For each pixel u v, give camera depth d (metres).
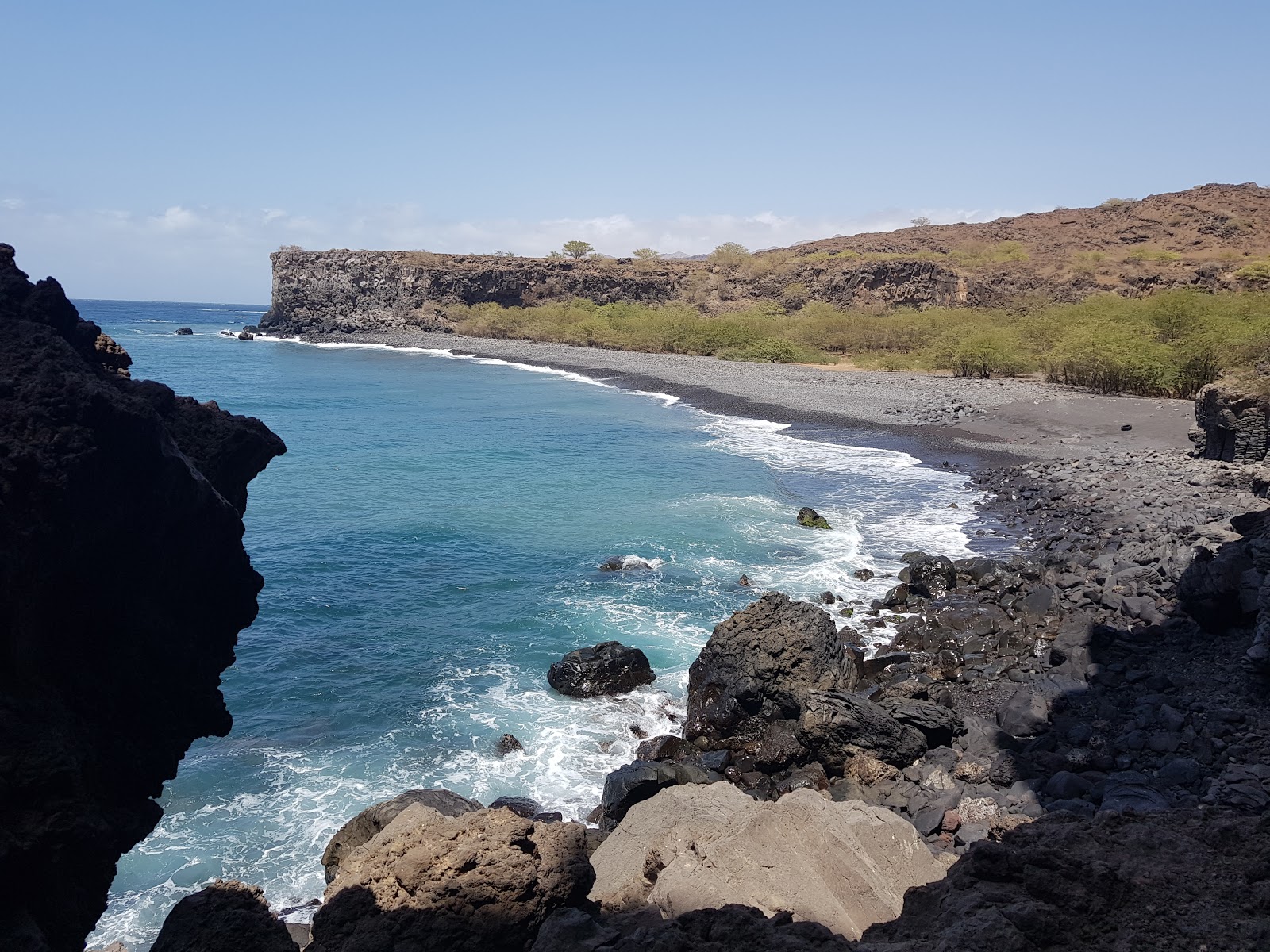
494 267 122.94
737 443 41.03
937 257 113.81
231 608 7.00
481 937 6.14
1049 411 43.31
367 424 48.47
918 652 17.06
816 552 23.89
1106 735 13.01
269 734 14.84
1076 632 16.44
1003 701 14.75
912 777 12.63
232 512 6.71
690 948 5.66
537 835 7.13
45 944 4.17
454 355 97.44
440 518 27.84
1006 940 5.27
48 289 6.21
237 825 12.36
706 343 87.00
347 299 131.50
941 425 43.03
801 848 7.66
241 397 60.50
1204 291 82.62
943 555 23.02
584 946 5.86
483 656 17.81
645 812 9.59
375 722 15.22
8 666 4.78
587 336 99.88
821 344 84.75
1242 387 30.00
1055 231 133.00
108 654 5.56
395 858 6.57
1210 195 127.38
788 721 14.23
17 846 4.23
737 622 15.22
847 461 36.44
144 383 6.74
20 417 4.97
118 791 5.46
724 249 127.94
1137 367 47.84
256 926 5.84
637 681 16.50
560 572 22.62
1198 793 11.03
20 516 4.80
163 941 5.75
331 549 24.58
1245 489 26.47
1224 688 13.73
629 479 33.66
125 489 5.64
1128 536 22.86
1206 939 5.44
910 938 6.24
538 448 40.53
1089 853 6.57
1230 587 15.66
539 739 14.70
